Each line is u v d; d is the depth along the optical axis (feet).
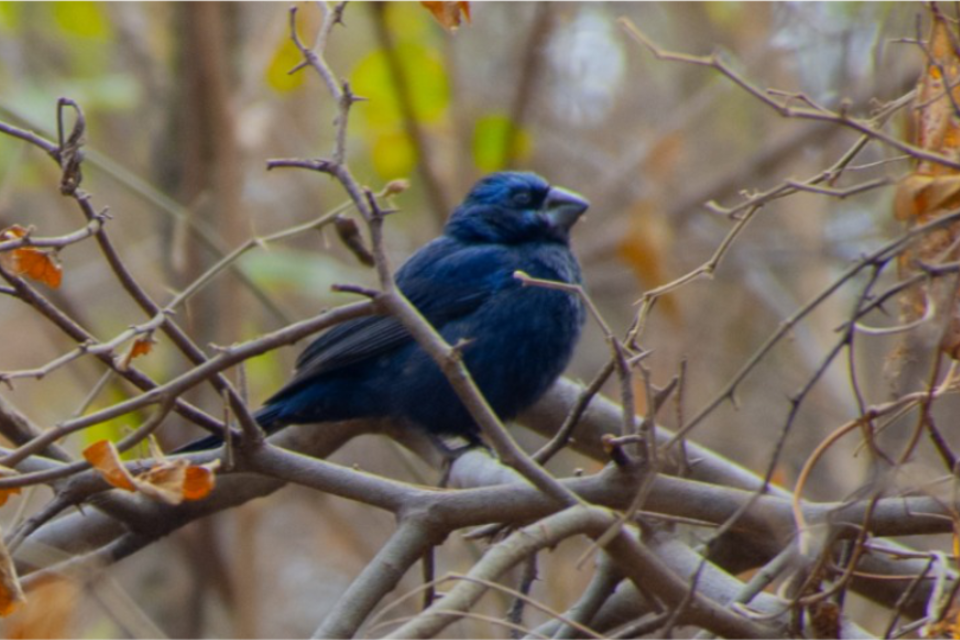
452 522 23.39
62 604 21.99
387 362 36.42
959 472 21.42
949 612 20.92
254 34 51.80
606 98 60.29
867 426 21.48
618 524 20.85
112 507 27.35
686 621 21.67
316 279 45.24
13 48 54.34
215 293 43.24
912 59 30.45
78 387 56.34
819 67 45.70
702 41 57.31
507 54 59.36
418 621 19.85
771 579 22.71
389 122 48.67
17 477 20.79
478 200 39.47
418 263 38.11
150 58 50.19
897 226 35.14
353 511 55.16
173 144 45.44
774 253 53.98
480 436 37.58
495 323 36.76
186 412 22.98
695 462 27.76
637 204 43.86
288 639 57.88
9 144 44.83
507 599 37.24
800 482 21.77
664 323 47.70
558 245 38.91
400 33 49.32
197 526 43.47
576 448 32.58
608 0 58.90
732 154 57.77
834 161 51.21
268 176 57.47
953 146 21.58
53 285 21.39
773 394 51.37
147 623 31.50
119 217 54.24
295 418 36.63
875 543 25.57
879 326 48.55
